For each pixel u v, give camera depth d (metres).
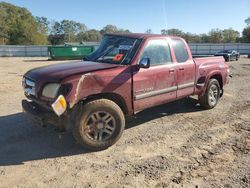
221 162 4.73
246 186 4.02
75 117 4.91
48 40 116.50
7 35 89.94
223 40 107.75
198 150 5.20
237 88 11.42
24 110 5.36
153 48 5.98
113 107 5.13
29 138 5.68
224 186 4.02
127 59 5.61
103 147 5.14
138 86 5.58
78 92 4.81
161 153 5.07
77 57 39.09
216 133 6.06
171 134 5.98
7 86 11.72
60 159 4.83
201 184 4.07
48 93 4.84
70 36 121.62
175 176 4.28
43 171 4.44
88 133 5.04
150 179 4.20
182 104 8.30
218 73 7.82
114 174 4.34
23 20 96.50
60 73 4.96
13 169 4.49
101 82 5.05
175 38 6.63
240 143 5.53
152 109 7.74
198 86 7.18
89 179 4.20
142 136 5.84
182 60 6.67
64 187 4.00
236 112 7.64
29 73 5.47
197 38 103.69
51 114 4.82
